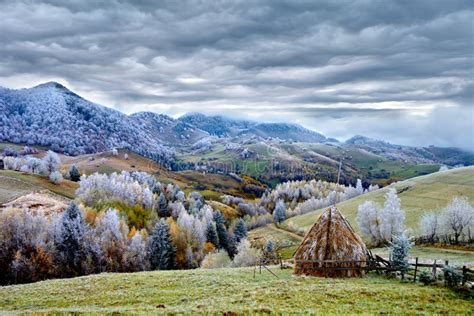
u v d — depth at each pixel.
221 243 136.88
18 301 31.78
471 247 62.97
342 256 37.06
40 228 90.81
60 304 30.27
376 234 82.00
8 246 83.62
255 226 177.25
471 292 28.08
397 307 25.11
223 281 35.03
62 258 87.19
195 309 25.08
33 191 144.25
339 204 136.62
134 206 147.12
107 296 31.66
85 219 110.75
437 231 74.31
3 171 166.50
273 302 26.66
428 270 33.78
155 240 102.69
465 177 120.56
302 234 128.50
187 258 111.12
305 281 34.06
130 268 97.81
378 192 132.88
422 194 113.38
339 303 26.20
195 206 171.12
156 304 28.42
